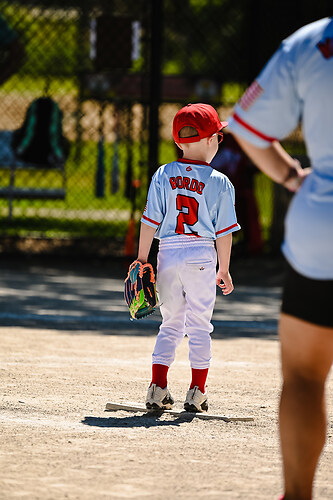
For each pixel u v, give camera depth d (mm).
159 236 13516
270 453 11180
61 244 37031
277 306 26469
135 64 41719
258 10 33188
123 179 44844
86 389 14812
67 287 28500
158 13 31344
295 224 8016
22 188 40156
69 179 46375
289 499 8297
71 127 43312
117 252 35938
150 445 11430
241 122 8094
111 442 11516
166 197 13281
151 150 31875
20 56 38250
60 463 10422
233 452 11188
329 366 8266
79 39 43406
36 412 13125
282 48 8086
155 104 31609
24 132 38719
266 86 7992
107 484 9664
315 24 8102
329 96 7816
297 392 8156
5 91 46219
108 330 21188
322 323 7953
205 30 44375
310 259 7906
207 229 13281
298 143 35781
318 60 7871
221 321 23328
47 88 41125
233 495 9359
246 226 34562
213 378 16031
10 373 15812
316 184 7957
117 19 38125
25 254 34625
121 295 27344
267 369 16969
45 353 17953
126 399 14180
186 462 10625
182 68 47188
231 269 33500
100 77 39438
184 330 13648
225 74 38375
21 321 21984
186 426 12641
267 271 33344
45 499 9102
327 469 10531
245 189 34031
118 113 42062
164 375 13383
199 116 13281
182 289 13383
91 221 41531
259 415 13383
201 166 13305
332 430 12500
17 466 10250
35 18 39281
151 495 9312
